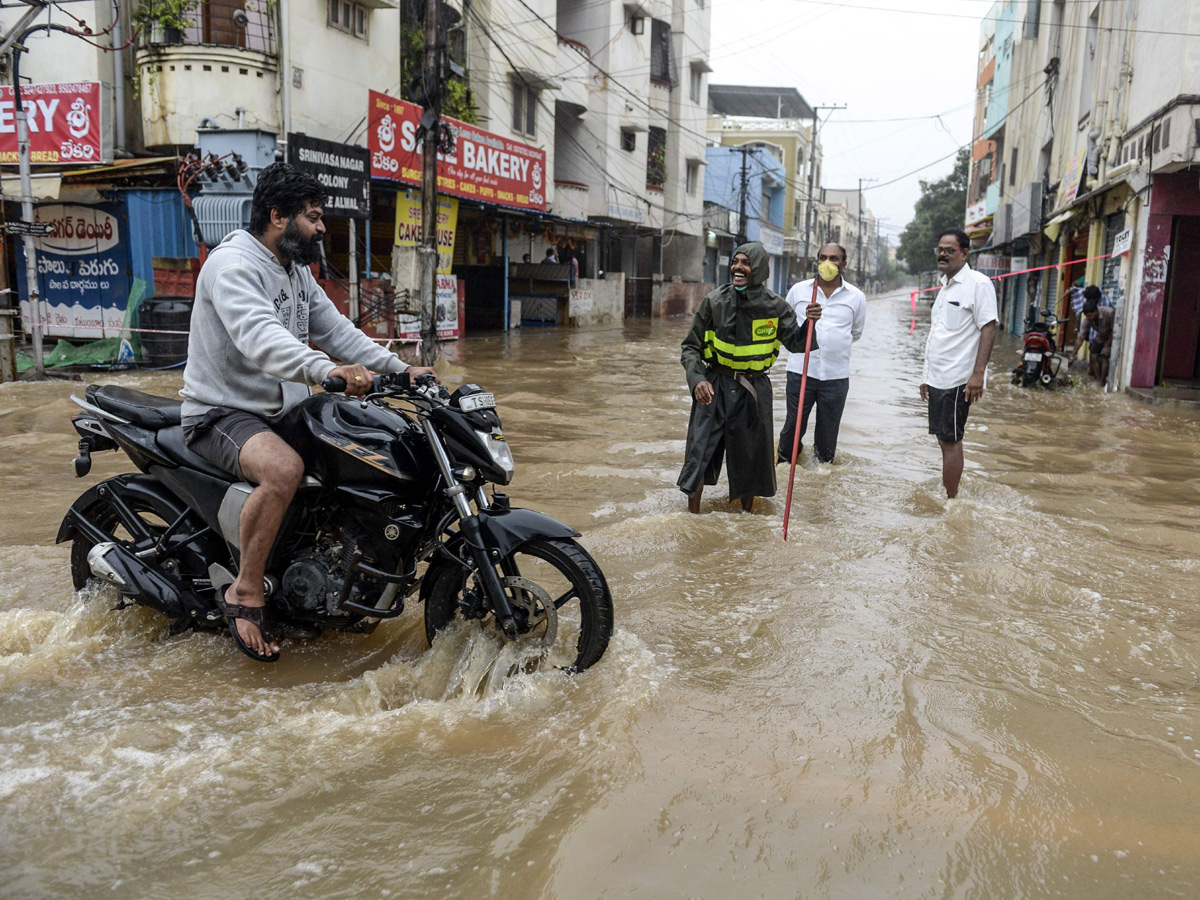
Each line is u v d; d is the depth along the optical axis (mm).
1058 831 2365
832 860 2225
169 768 2600
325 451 3152
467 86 20391
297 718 2914
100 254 14617
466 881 2143
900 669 3365
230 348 3184
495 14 21844
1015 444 8500
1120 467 7488
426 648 3562
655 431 8570
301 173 3152
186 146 14180
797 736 2846
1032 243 24438
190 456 3387
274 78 14367
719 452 5605
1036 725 2965
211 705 3045
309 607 3344
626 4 30125
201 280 3166
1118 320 13266
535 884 2123
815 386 6902
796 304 6930
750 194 47781
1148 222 12758
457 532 3332
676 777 2586
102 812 2396
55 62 15008
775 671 3326
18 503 5648
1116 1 14688
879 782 2582
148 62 14000
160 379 11891
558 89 25125
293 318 3305
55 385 11086
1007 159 28594
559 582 4285
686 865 2191
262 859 2225
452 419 3111
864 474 6809
